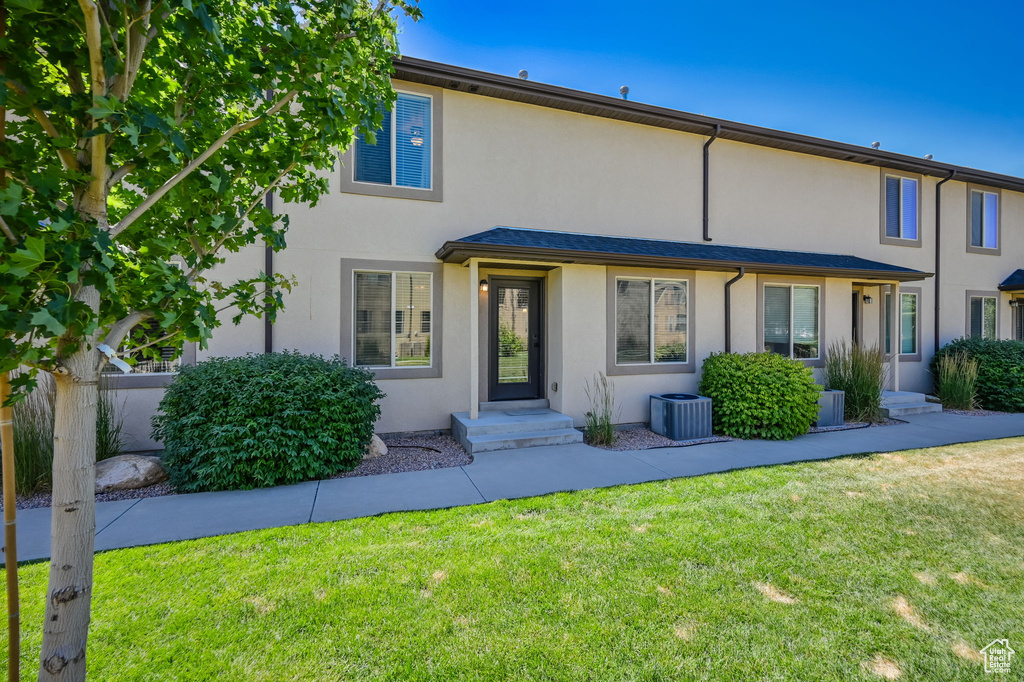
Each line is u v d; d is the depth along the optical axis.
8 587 1.64
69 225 1.38
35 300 1.45
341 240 6.81
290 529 3.80
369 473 5.47
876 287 10.70
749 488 4.79
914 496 4.53
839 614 2.66
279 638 2.46
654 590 2.89
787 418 7.16
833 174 10.17
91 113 1.43
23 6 1.38
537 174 7.89
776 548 3.43
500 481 5.11
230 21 2.24
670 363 8.28
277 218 2.53
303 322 6.64
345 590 2.89
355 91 2.41
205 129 2.21
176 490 4.87
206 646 2.39
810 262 8.91
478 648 2.38
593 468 5.60
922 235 11.04
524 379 8.07
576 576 3.05
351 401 5.48
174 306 1.99
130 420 5.96
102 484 4.79
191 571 3.12
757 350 8.91
